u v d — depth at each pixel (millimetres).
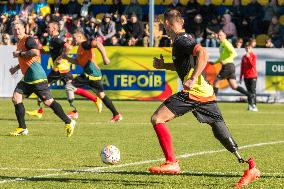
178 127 40625
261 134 37156
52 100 33906
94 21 66250
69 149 29453
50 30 44594
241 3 71688
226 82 59906
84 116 46844
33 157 26766
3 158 26375
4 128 38219
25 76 34000
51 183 20906
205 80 21891
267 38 68375
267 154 28641
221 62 53562
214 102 21750
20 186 20312
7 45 59500
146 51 59312
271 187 20594
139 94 59688
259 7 69938
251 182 21312
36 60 33875
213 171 23625
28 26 65875
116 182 21203
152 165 24953
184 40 21266
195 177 22250
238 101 60031
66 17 66125
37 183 20875
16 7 71500
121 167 24391
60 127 39438
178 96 21859
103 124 41531
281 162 26203
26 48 33500
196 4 69125
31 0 71500
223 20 68250
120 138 34000
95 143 31781
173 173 22766
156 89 59531
